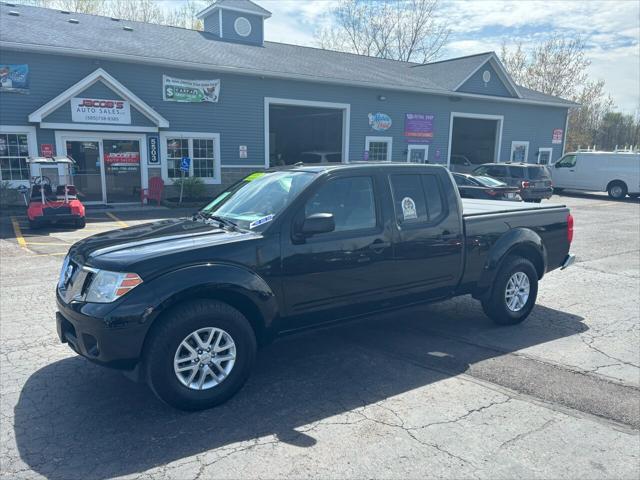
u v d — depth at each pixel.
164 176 17.19
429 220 4.86
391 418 3.61
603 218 16.08
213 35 22.11
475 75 24.45
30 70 14.49
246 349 3.83
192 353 3.62
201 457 3.12
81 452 3.15
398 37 45.41
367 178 4.49
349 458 3.12
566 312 6.23
